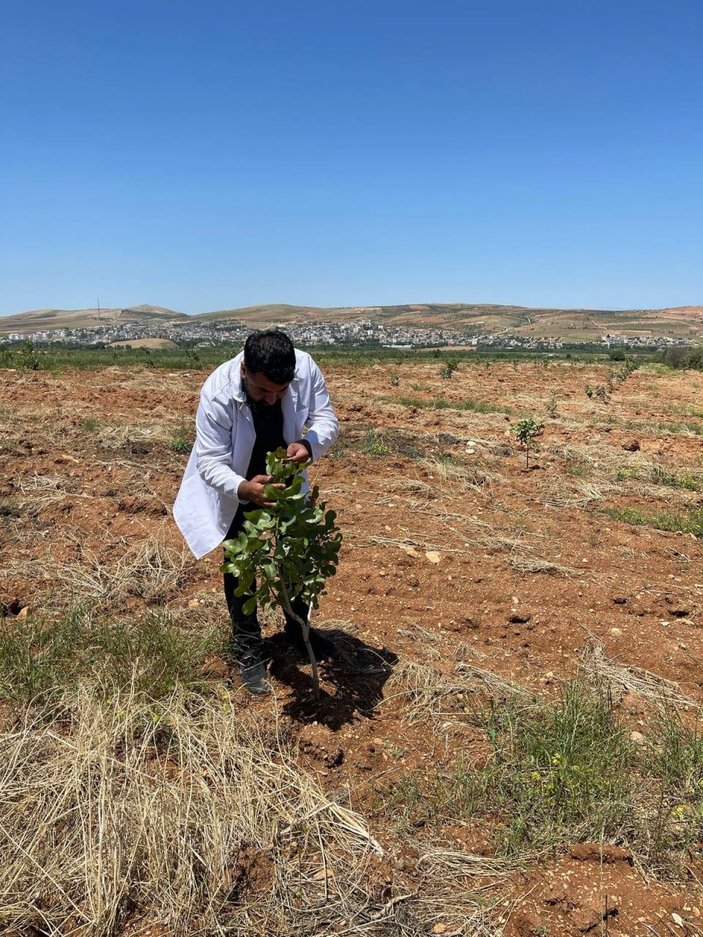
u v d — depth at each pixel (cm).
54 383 1374
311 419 337
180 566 464
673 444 1029
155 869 226
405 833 255
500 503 655
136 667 322
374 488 675
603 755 287
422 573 472
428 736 313
